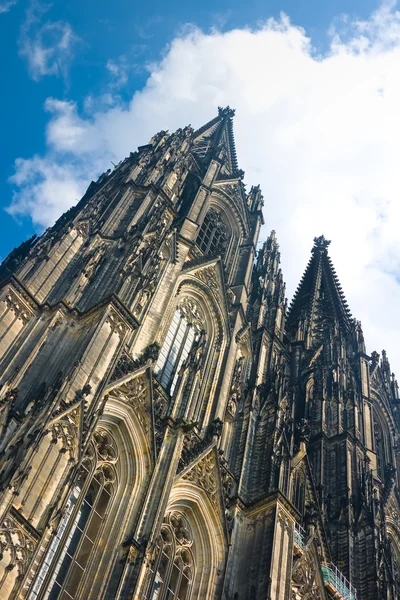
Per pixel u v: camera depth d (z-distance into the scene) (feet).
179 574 179.32
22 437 140.36
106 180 303.89
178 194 295.28
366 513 268.00
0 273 270.46
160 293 231.91
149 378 191.83
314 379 339.77
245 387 251.80
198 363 224.12
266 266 335.26
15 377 161.89
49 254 204.54
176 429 191.83
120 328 181.57
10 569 123.75
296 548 211.61
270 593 179.42
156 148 302.04
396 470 354.74
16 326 177.06
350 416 326.24
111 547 158.20
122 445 179.22
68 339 179.22
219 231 323.16
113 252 217.77
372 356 417.49
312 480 262.26
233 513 202.08
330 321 410.72
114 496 170.40
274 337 285.84
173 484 183.73
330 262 470.39
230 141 399.44
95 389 164.96
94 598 148.66
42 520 134.82
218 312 261.03
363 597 240.53
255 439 233.76
